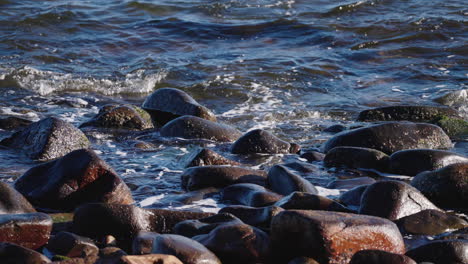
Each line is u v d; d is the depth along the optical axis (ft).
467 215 83.25
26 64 158.30
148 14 200.64
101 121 122.93
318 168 102.01
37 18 188.14
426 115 132.46
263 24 193.06
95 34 182.70
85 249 66.13
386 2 210.79
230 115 134.72
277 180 88.53
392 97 147.13
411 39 183.73
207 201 85.51
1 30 179.22
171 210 75.31
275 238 66.54
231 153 108.88
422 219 77.46
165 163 103.04
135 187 91.15
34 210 76.95
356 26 191.72
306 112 136.98
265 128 127.54
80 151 84.69
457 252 65.92
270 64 164.25
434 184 87.20
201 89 148.36
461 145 116.47
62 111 133.59
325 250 63.98
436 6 207.62
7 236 65.98
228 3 211.20
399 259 61.46
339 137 111.86
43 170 85.15
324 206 77.30
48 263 58.65
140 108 129.49
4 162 99.19
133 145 112.27
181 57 167.94
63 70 156.46
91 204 73.41
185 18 196.44
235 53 172.14
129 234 72.33
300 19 197.06
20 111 130.72
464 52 175.32
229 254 64.34
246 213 74.79
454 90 149.28
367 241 65.46
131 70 158.20
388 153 109.40
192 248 61.77
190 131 117.91
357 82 156.76
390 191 79.51
